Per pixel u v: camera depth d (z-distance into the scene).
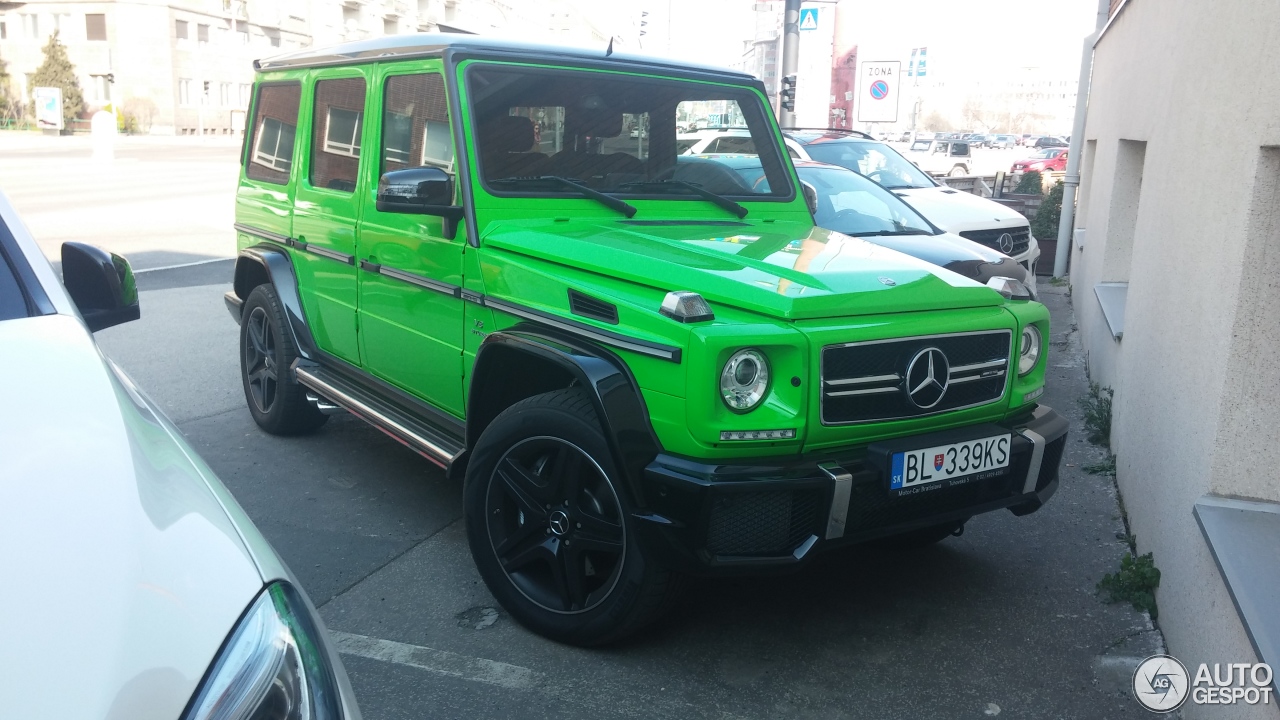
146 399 2.27
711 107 4.41
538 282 3.42
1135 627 3.60
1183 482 3.48
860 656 3.38
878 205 7.73
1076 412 6.35
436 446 3.90
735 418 2.91
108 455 1.70
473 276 3.69
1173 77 4.59
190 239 14.98
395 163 4.22
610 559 3.40
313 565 4.06
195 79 68.38
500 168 3.79
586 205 3.91
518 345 3.34
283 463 5.27
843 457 3.04
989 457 3.25
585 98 4.04
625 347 3.04
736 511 2.90
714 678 3.23
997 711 3.07
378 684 3.17
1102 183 8.48
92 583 1.42
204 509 1.73
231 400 6.51
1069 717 3.05
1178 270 3.96
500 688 3.16
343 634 3.50
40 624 1.34
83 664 1.30
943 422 3.26
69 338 2.13
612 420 3.01
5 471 1.62
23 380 1.90
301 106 5.16
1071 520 4.63
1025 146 61.62
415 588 3.86
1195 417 3.43
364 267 4.42
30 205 19.12
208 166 34.38
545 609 3.40
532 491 3.35
